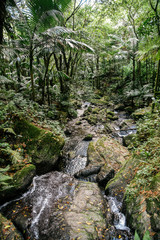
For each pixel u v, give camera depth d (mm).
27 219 2689
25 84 6941
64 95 9602
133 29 10141
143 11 8578
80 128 7516
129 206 2670
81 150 5551
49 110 7398
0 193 2920
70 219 2592
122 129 7008
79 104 11516
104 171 3885
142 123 5012
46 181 3746
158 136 3572
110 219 2695
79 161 4875
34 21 4730
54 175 4027
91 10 9508
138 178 2865
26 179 3398
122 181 3318
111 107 11000
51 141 4438
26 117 4891
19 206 2992
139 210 2404
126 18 11102
